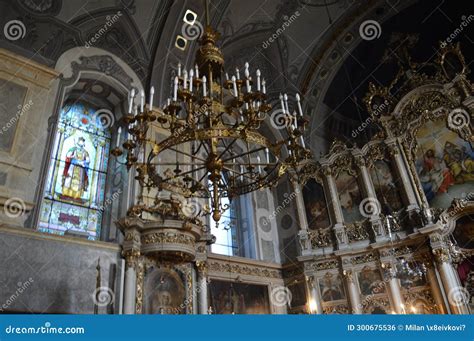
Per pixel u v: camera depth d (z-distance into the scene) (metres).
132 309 10.02
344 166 15.25
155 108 13.72
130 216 10.91
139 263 10.69
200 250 11.96
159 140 13.37
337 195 15.00
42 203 10.44
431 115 13.97
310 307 13.56
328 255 13.98
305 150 7.16
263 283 14.12
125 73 13.66
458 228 12.47
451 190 12.84
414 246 12.85
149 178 7.32
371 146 14.92
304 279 14.12
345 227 14.31
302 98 17.00
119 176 12.58
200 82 6.54
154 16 13.97
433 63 14.58
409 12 15.27
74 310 9.47
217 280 12.86
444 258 11.98
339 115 16.53
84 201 11.90
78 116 12.98
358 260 13.66
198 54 7.37
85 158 12.50
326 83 16.94
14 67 11.31
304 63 16.81
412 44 15.23
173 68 14.60
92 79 13.03
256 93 6.33
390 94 15.16
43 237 9.63
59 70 12.22
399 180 13.91
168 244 10.71
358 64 16.39
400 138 14.38
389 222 13.62
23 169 10.40
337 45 16.56
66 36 12.69
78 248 10.12
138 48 14.05
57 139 12.02
